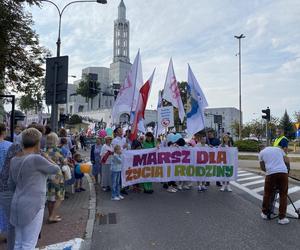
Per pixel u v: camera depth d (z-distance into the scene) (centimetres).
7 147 576
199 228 719
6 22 1299
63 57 1024
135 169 1123
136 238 655
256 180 1502
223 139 1227
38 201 427
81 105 11094
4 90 1576
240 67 5003
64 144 1013
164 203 980
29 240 424
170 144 1265
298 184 1411
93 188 1227
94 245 616
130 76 1265
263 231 696
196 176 1187
